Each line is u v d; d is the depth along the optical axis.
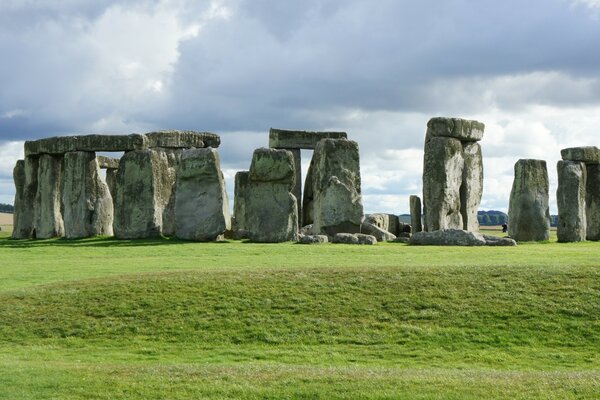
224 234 42.88
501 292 23.84
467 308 23.05
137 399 16.95
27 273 28.67
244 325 22.52
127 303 23.86
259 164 41.09
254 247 36.84
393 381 17.75
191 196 41.94
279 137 54.91
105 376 18.28
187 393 17.19
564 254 32.62
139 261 31.91
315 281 25.00
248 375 18.27
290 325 22.44
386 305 23.39
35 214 48.75
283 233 41.00
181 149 53.06
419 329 22.02
